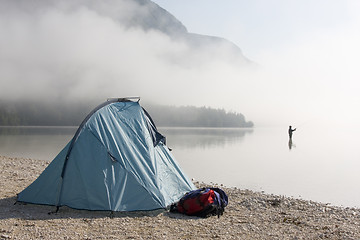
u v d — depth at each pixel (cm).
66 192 833
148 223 754
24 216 774
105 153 860
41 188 866
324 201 1230
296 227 759
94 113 927
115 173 844
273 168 2148
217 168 2092
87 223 739
